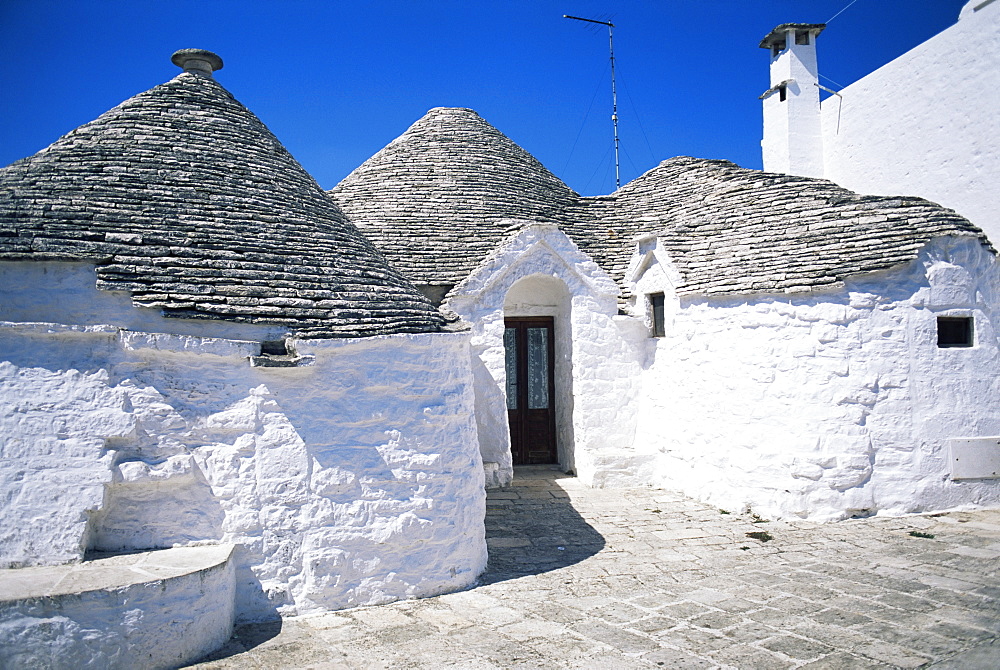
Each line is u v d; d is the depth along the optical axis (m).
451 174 12.69
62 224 6.04
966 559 7.18
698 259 10.36
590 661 4.95
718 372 9.65
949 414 8.93
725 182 12.27
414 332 6.65
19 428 5.07
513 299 11.72
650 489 10.52
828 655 5.04
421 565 6.26
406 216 11.64
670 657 5.02
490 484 10.49
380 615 5.78
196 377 5.59
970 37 12.19
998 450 9.06
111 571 4.88
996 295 9.26
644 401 11.13
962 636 5.32
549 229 10.84
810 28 16.39
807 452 8.76
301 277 6.54
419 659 4.96
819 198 10.41
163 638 4.74
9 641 4.30
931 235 8.88
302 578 5.73
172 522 5.47
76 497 5.12
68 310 5.64
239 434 5.66
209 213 6.77
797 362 8.89
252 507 5.63
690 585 6.55
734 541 7.96
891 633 5.40
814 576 6.77
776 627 5.55
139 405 5.39
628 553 7.58
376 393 6.21
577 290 11.05
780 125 16.53
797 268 9.07
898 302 8.84
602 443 10.98
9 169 6.94
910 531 8.19
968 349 9.06
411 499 6.23
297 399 5.85
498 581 6.70
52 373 5.20
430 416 6.47
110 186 6.68
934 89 13.04
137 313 5.70
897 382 8.79
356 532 5.93
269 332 5.96
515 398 11.91
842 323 8.74
